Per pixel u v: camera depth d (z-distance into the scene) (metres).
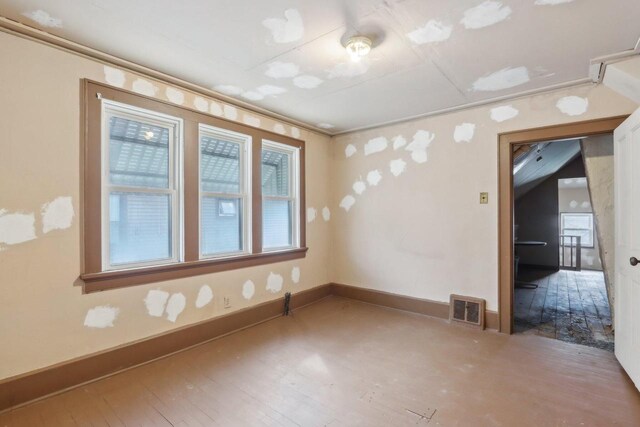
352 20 1.87
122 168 2.50
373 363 2.52
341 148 4.41
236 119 3.25
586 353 2.69
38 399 2.00
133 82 2.47
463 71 2.54
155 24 1.92
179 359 2.58
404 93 2.99
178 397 2.05
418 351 2.74
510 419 1.83
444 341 2.95
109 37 2.06
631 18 1.84
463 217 3.41
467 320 3.32
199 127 2.95
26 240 2.00
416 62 2.39
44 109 2.06
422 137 3.70
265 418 1.85
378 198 4.07
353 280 4.31
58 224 2.12
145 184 2.63
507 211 3.15
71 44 2.12
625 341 2.32
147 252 2.65
